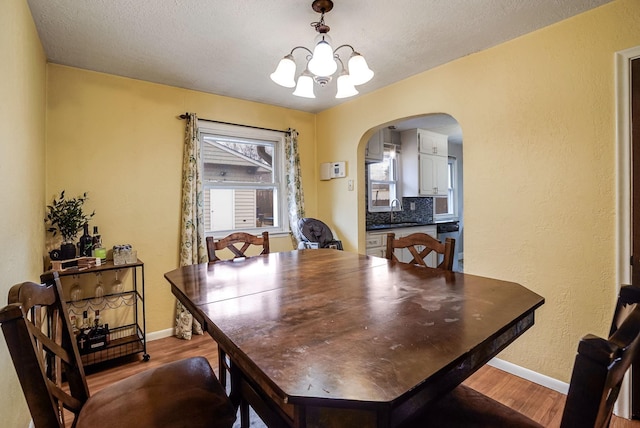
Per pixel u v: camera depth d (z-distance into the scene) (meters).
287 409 0.77
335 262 1.99
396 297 1.26
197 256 3.08
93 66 2.55
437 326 0.97
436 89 2.63
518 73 2.15
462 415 0.99
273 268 1.84
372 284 1.46
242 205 3.60
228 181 3.47
